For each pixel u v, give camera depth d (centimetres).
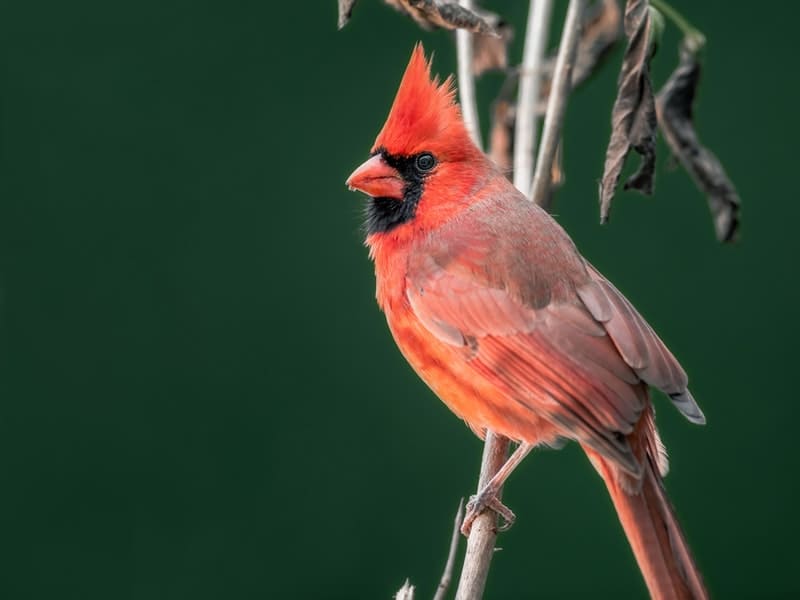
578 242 1038
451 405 754
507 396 718
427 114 750
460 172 753
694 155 835
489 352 721
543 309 716
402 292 754
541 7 831
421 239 752
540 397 705
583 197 1043
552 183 802
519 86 884
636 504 680
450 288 732
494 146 900
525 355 712
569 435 695
